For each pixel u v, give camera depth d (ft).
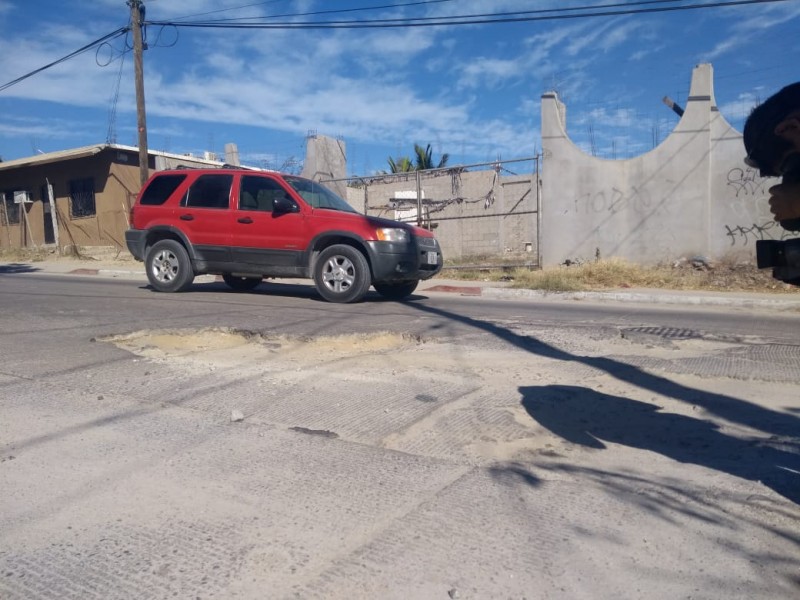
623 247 51.80
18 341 23.04
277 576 9.43
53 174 87.56
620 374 19.72
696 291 43.24
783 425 15.42
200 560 9.84
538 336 25.57
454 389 17.94
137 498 11.82
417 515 11.15
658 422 15.62
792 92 7.79
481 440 14.46
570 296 42.24
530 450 13.96
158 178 38.17
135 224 38.06
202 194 36.60
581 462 13.35
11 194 92.99
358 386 18.13
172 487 12.23
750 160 8.37
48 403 16.67
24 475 12.75
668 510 11.28
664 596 8.89
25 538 10.50
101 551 10.11
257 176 35.76
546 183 53.52
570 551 10.01
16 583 9.30
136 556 9.96
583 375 19.57
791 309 37.42
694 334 26.63
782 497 11.73
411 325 27.02
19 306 31.07
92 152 78.84
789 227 8.31
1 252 80.43
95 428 15.07
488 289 44.83
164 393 17.44
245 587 9.18
